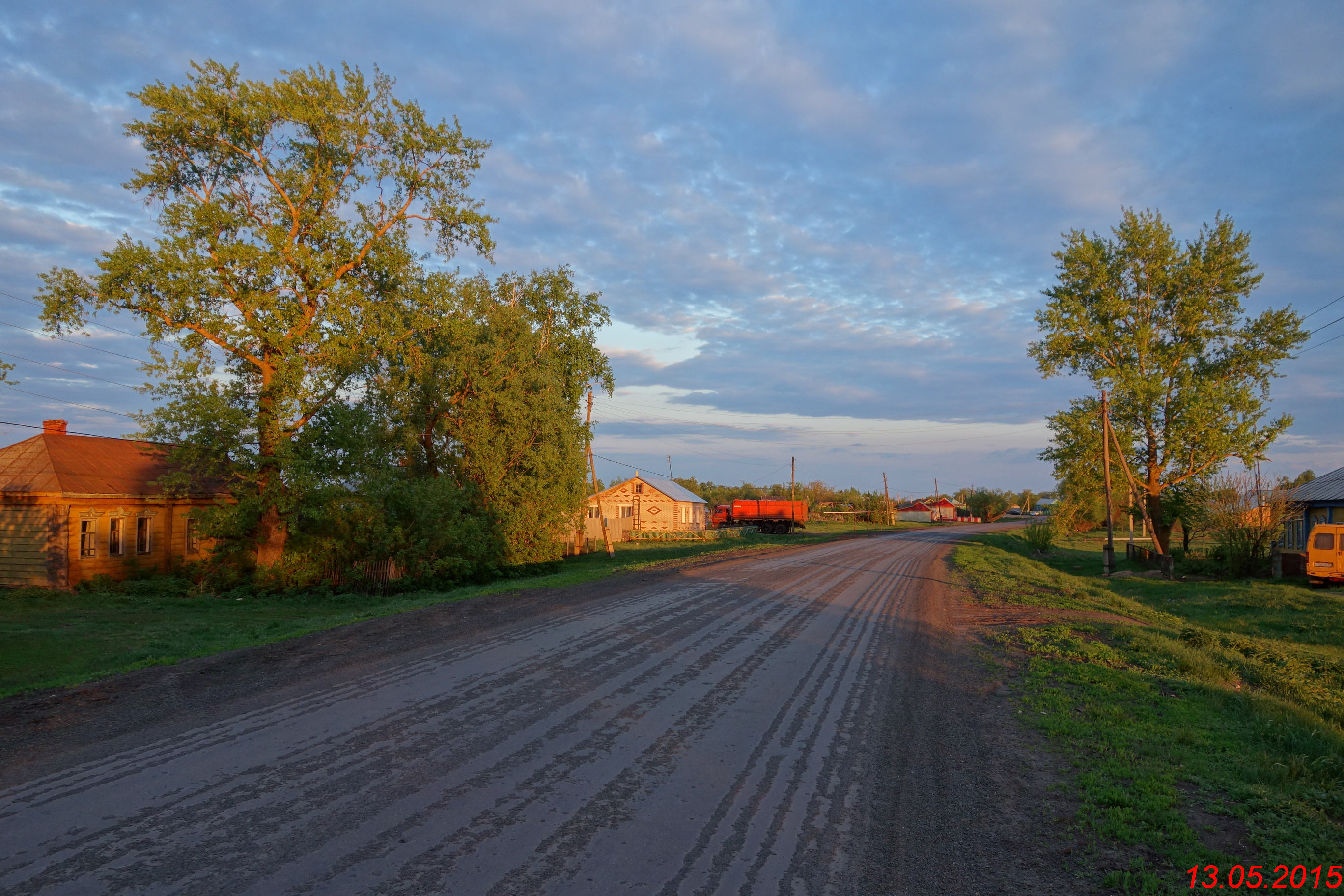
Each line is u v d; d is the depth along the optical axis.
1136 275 35.78
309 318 22.28
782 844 4.38
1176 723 7.21
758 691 7.93
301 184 22.58
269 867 3.79
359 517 23.30
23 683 9.70
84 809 4.45
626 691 7.61
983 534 62.56
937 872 4.15
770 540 48.28
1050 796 5.34
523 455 28.08
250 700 6.88
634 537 54.22
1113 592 20.61
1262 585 22.00
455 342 26.05
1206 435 33.03
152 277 19.67
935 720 7.17
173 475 23.02
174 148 21.45
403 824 4.36
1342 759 6.38
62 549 21.84
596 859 4.05
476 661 8.64
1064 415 37.09
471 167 25.00
